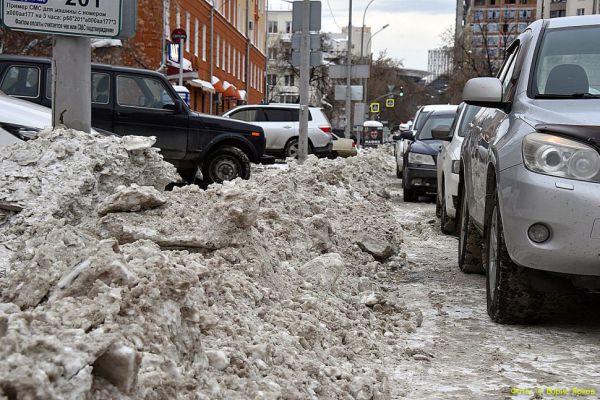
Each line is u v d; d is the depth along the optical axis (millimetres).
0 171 6949
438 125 21375
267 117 32812
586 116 6680
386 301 7184
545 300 6738
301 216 9836
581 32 8023
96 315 3428
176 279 3820
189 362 3779
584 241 6191
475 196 8438
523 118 6988
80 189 6902
